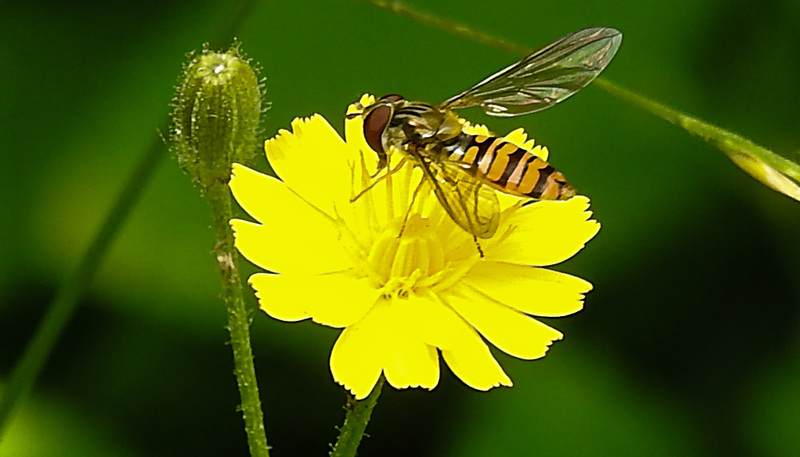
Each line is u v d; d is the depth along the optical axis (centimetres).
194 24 18
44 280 17
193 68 15
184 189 17
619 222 18
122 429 17
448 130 15
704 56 18
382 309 15
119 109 18
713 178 18
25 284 17
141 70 18
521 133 16
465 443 17
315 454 17
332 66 18
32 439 17
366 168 15
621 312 18
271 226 15
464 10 18
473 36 16
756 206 18
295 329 17
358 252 15
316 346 17
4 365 17
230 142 15
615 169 18
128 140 17
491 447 17
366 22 18
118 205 15
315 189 15
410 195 15
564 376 17
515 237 15
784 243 18
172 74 18
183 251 17
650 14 18
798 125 18
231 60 15
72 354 17
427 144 15
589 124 18
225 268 15
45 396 17
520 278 15
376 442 17
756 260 18
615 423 17
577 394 17
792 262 18
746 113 18
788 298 18
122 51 18
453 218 15
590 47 15
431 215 15
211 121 15
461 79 18
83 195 17
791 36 18
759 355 18
